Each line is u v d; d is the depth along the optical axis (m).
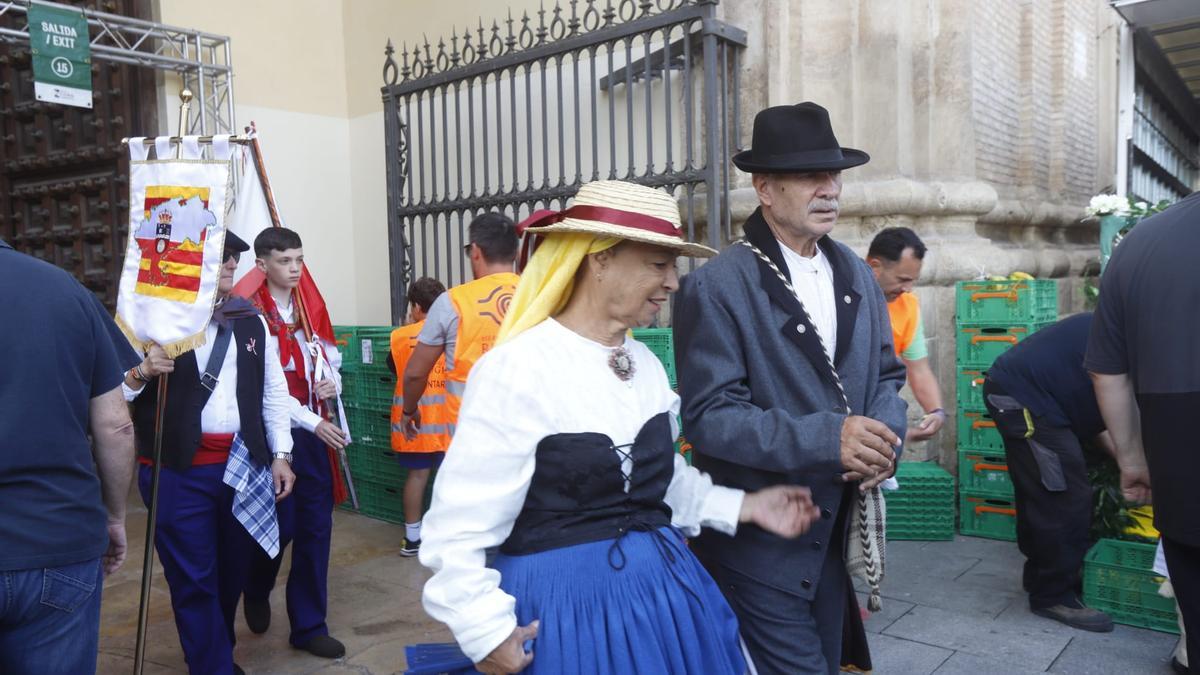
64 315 2.09
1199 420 2.08
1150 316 2.16
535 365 1.68
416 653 1.81
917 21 5.42
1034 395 3.75
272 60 7.50
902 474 4.98
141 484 3.19
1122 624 3.79
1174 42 8.51
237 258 3.31
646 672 1.66
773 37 5.30
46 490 2.02
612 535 1.72
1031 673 3.34
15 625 2.02
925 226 5.46
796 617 2.23
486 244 4.21
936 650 3.56
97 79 7.07
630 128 5.41
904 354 3.95
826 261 2.43
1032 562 3.99
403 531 5.68
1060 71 7.12
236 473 3.15
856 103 5.38
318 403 4.10
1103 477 4.03
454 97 7.13
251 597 3.91
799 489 2.03
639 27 5.38
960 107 5.50
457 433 1.67
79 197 7.21
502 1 7.02
